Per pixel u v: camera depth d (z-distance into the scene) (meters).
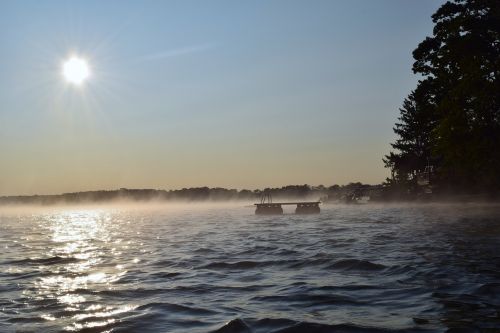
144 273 15.98
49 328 9.02
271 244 24.38
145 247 25.45
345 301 10.65
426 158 77.12
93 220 77.06
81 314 10.09
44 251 24.72
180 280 14.35
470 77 41.53
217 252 21.70
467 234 24.45
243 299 11.32
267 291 12.21
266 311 9.98
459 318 8.79
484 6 44.28
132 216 90.06
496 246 19.25
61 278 15.31
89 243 29.50
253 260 18.30
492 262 15.12
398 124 85.50
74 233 41.53
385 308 9.86
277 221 47.59
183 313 9.99
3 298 12.05
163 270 16.58
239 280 14.07
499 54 41.91
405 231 28.30
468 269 13.91
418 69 49.44
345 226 35.62
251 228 38.41
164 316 9.76
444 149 45.66
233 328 8.66
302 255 19.12
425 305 9.91
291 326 8.67
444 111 44.81
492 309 9.36
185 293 12.26
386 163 87.50
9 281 14.90
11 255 22.86
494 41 42.38
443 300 10.26
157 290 12.74
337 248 21.12
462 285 11.72
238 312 9.96
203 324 9.05
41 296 12.25
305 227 36.62
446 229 27.98
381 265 15.45
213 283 13.66
